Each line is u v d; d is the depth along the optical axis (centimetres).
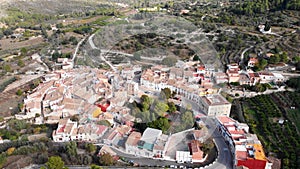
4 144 10050
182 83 13288
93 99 12506
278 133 10825
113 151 9769
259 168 8938
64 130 10475
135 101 11869
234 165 9150
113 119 11481
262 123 11488
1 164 8981
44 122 11594
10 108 12694
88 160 9269
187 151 9481
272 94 13912
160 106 11125
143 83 13562
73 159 9281
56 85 14000
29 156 9400
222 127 10788
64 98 12581
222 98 12175
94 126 10731
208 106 11475
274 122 11588
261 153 9175
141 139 9806
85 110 11700
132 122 10906
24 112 12238
